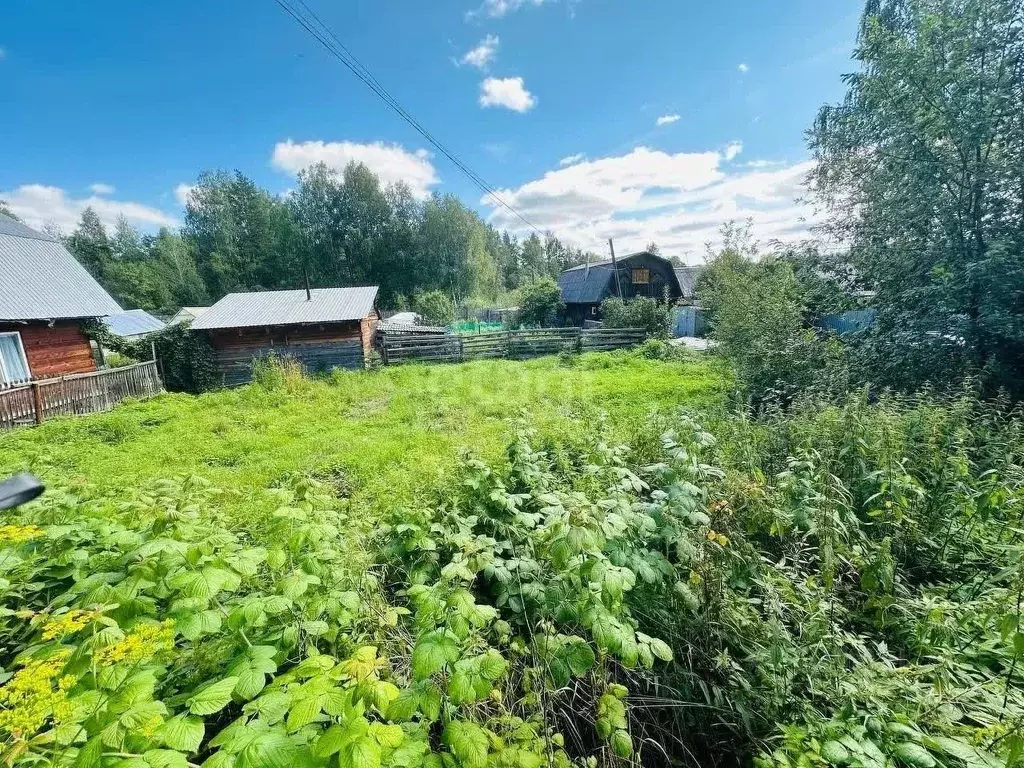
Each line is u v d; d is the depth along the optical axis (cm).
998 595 228
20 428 858
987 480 334
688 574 231
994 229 570
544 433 477
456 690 128
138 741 101
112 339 1313
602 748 178
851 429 388
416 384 1206
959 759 153
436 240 4712
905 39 589
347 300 1662
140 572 163
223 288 4716
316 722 127
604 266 2612
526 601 207
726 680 204
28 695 110
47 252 1330
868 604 234
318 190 4800
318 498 242
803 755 149
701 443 297
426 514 264
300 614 171
